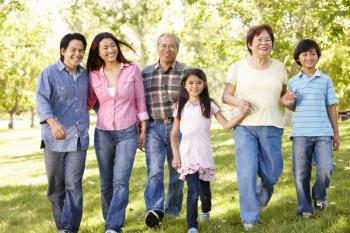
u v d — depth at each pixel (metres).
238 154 4.88
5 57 20.86
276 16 19.30
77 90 4.79
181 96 4.95
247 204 4.77
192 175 4.79
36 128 43.00
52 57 28.81
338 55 25.16
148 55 28.39
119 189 4.84
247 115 4.88
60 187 4.88
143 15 27.03
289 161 9.02
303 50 5.00
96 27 28.08
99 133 4.99
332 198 5.70
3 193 8.54
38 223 5.75
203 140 4.84
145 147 5.38
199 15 23.20
